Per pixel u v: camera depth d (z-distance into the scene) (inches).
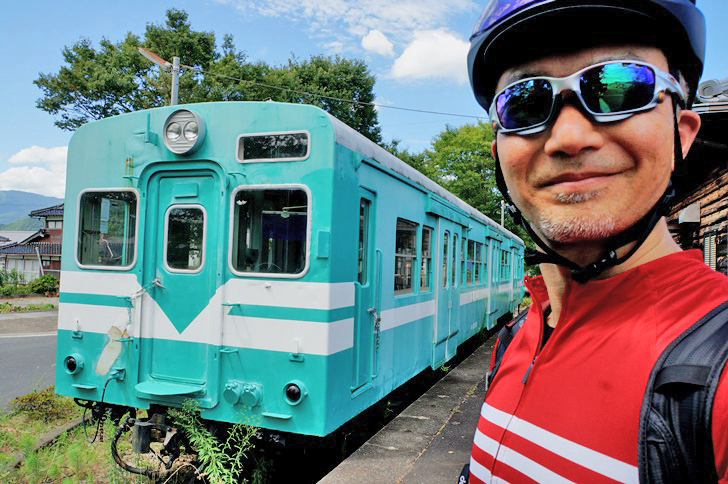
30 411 228.2
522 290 751.7
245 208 156.3
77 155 177.6
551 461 34.7
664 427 28.6
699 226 254.4
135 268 164.9
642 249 34.9
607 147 32.5
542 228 35.0
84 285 171.5
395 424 207.5
